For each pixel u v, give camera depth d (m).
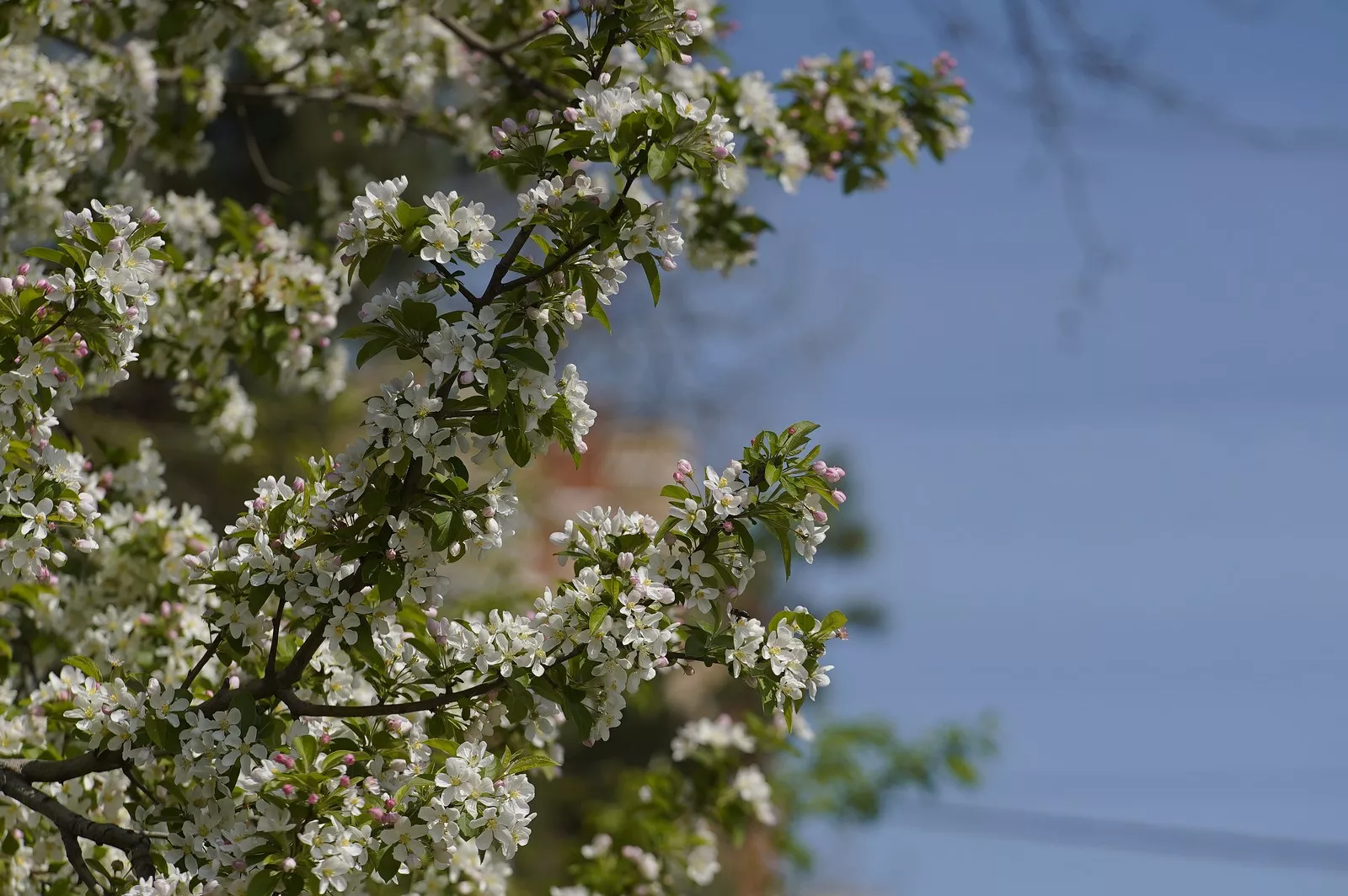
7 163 6.85
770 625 4.88
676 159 4.60
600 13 5.07
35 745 5.92
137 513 6.70
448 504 4.63
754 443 4.82
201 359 7.48
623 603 4.65
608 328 4.61
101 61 7.65
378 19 8.29
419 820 4.70
